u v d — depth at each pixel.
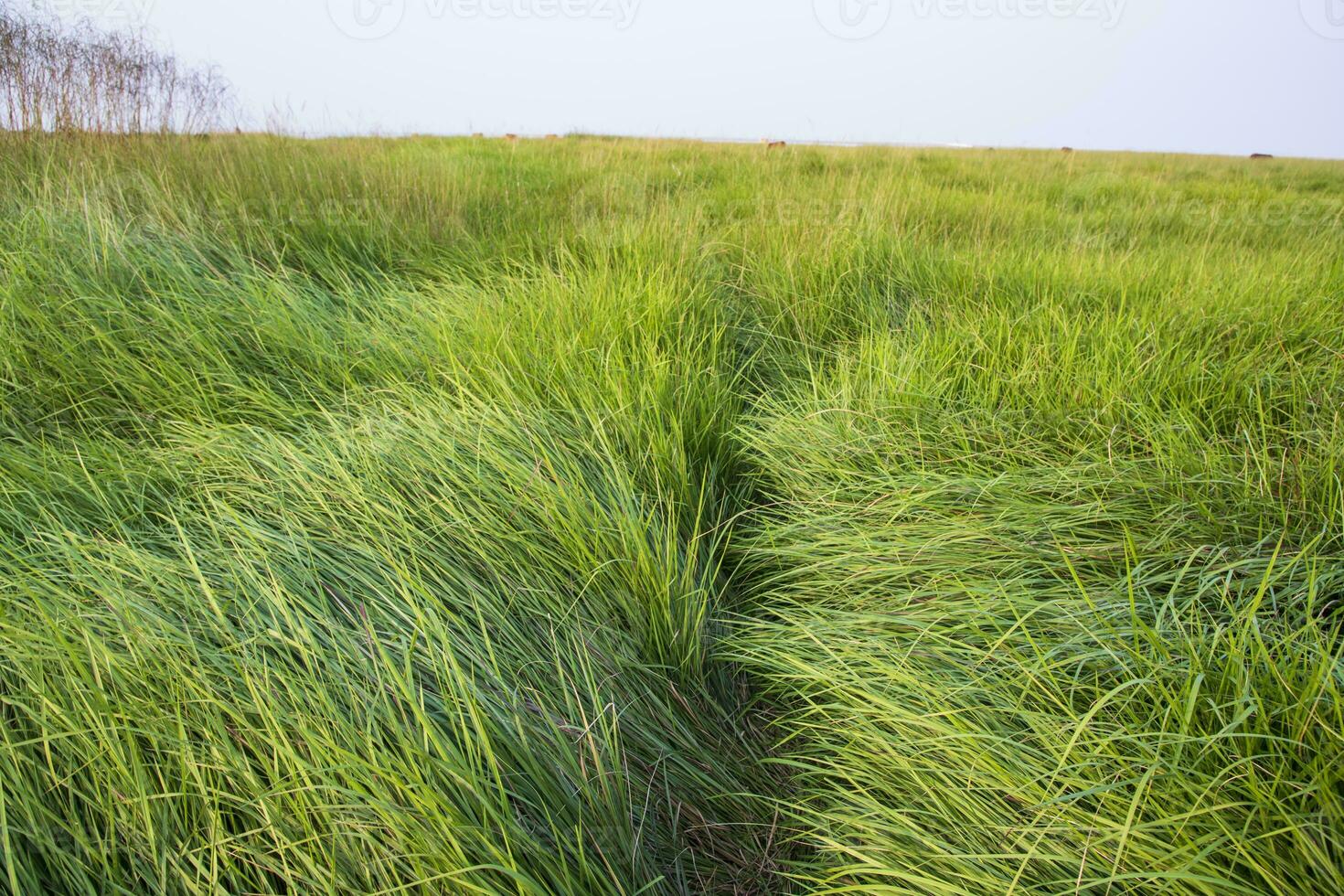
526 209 5.46
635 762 1.49
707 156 9.69
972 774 1.26
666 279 3.49
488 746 1.20
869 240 4.33
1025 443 2.33
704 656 1.82
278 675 1.27
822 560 2.02
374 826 1.10
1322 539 1.66
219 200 4.25
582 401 2.40
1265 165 12.65
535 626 1.68
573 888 1.13
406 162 6.26
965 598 1.73
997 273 3.88
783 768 1.61
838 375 2.92
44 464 1.97
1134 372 2.60
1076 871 1.10
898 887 1.17
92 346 2.66
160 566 1.57
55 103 5.07
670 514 1.97
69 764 1.16
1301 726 1.11
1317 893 0.98
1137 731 1.23
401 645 1.45
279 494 1.90
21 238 3.16
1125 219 6.18
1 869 1.05
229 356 2.81
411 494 1.96
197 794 1.13
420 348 2.85
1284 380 2.59
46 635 1.33
